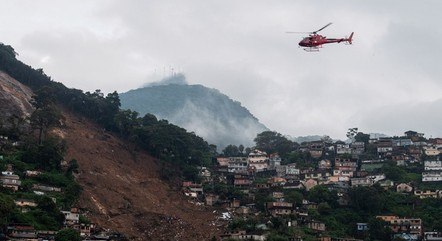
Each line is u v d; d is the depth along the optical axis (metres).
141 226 198.75
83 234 177.38
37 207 176.12
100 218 194.50
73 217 181.62
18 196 180.25
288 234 196.25
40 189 192.12
